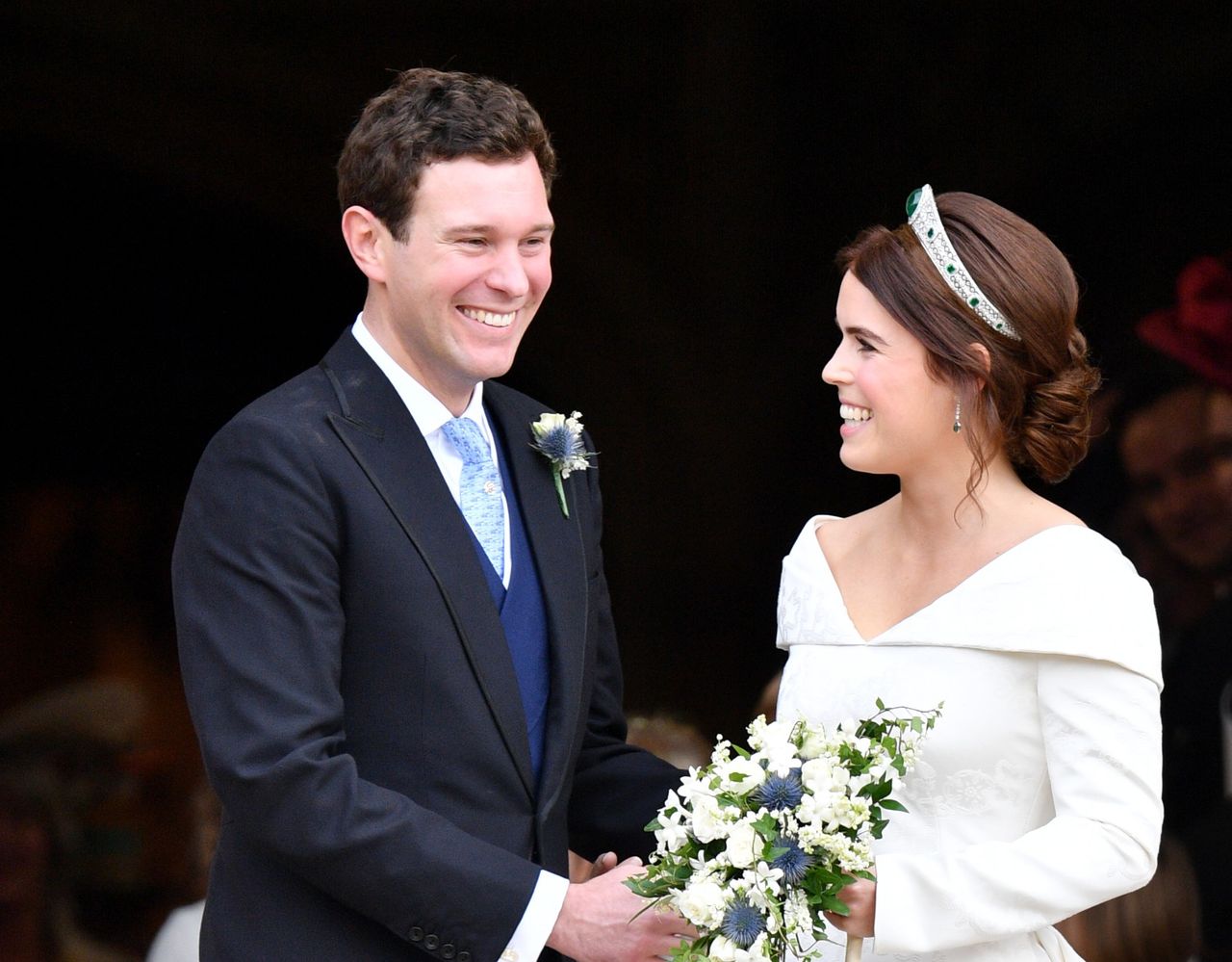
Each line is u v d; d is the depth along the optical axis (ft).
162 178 92.94
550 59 96.73
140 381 111.24
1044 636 32.91
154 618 112.37
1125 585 33.37
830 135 99.30
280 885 33.94
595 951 33.35
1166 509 97.45
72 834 107.14
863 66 97.96
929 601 34.76
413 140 33.50
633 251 100.83
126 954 105.81
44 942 105.19
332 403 34.47
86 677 111.14
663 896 32.71
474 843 33.09
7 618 111.04
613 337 102.32
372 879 32.27
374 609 33.58
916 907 32.53
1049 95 96.73
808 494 104.83
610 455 103.81
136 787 109.19
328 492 33.50
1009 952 34.12
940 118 98.12
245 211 96.84
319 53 91.56
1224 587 96.27
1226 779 94.43
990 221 33.78
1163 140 96.84
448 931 32.76
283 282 109.70
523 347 102.17
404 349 35.17
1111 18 94.94
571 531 37.06
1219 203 96.99
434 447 35.58
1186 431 97.60
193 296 109.70
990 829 33.68
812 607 36.19
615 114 98.58
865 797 32.40
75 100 89.40
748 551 105.40
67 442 111.45
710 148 99.19
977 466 33.94
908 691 34.14
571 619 36.11
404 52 92.94
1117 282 98.32
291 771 31.94
